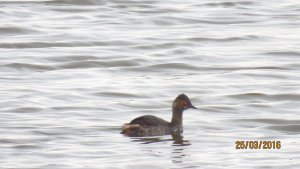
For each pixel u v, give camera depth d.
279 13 41.69
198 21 39.91
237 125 25.28
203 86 29.77
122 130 24.00
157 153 22.25
